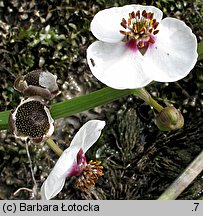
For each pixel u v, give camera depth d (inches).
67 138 6.8
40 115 5.5
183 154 6.8
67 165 5.4
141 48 5.5
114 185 6.7
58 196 6.7
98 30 5.3
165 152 6.8
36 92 5.5
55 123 6.8
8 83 6.8
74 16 6.9
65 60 6.8
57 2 6.9
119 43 5.5
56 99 6.8
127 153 6.7
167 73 5.4
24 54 6.8
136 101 6.9
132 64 5.4
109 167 6.7
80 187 5.7
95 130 5.5
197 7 6.9
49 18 6.9
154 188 6.7
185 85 6.9
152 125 6.8
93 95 5.7
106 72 5.3
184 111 6.8
